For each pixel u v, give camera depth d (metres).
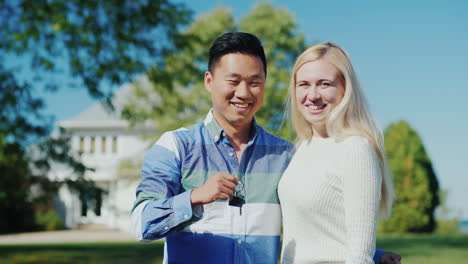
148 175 2.32
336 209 2.28
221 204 2.37
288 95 2.70
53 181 9.36
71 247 11.80
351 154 2.23
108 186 22.67
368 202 2.16
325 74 2.39
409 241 12.24
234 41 2.37
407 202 18.38
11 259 9.42
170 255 2.37
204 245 2.33
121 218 22.19
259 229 2.42
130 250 10.76
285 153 2.59
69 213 22.84
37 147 9.19
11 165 8.95
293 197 2.38
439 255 9.23
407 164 18.45
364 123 2.38
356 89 2.39
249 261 2.37
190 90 16.27
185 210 2.07
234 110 2.39
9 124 8.66
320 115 2.43
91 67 8.63
